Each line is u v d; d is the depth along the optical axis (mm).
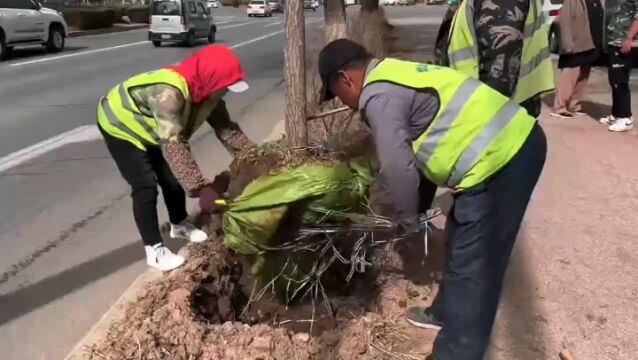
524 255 3816
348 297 3447
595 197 4801
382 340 2893
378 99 2266
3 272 3963
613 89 6828
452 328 2387
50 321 3398
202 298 3439
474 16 2953
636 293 3354
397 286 3346
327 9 8086
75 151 6844
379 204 2922
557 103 7652
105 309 3516
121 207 5121
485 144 2246
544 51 3145
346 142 4578
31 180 5836
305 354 2812
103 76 12617
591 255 3816
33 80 12086
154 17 20609
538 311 3182
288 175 2932
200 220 4453
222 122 3850
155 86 3275
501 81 2883
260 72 13438
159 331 2863
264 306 3408
